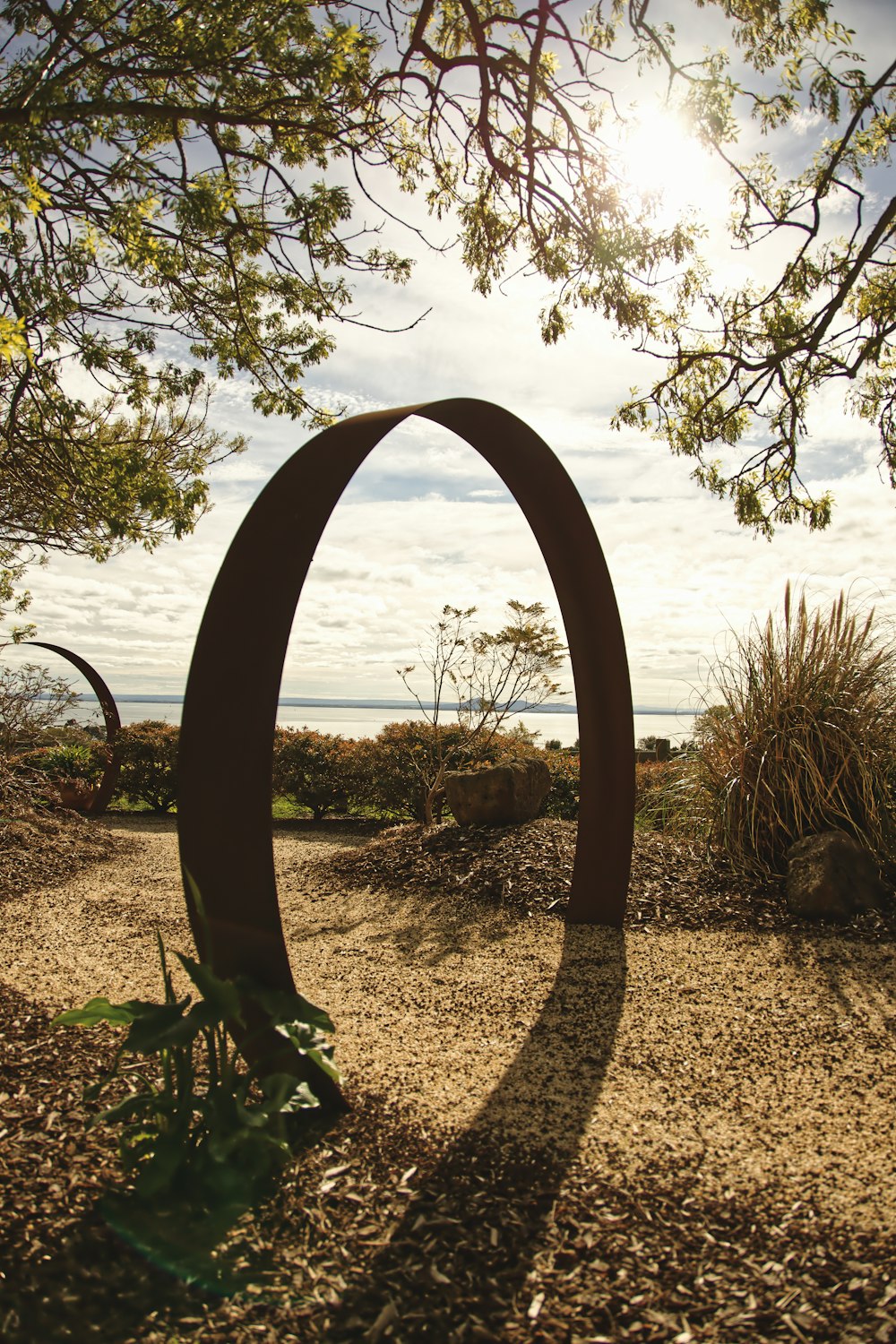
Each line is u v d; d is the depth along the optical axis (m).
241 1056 2.68
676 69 4.73
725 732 5.68
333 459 2.60
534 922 4.66
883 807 5.10
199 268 5.40
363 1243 1.81
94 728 10.86
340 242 5.02
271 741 2.40
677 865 5.24
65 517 6.34
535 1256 1.78
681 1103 2.66
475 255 6.07
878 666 5.48
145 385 5.29
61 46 3.65
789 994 3.63
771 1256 1.80
